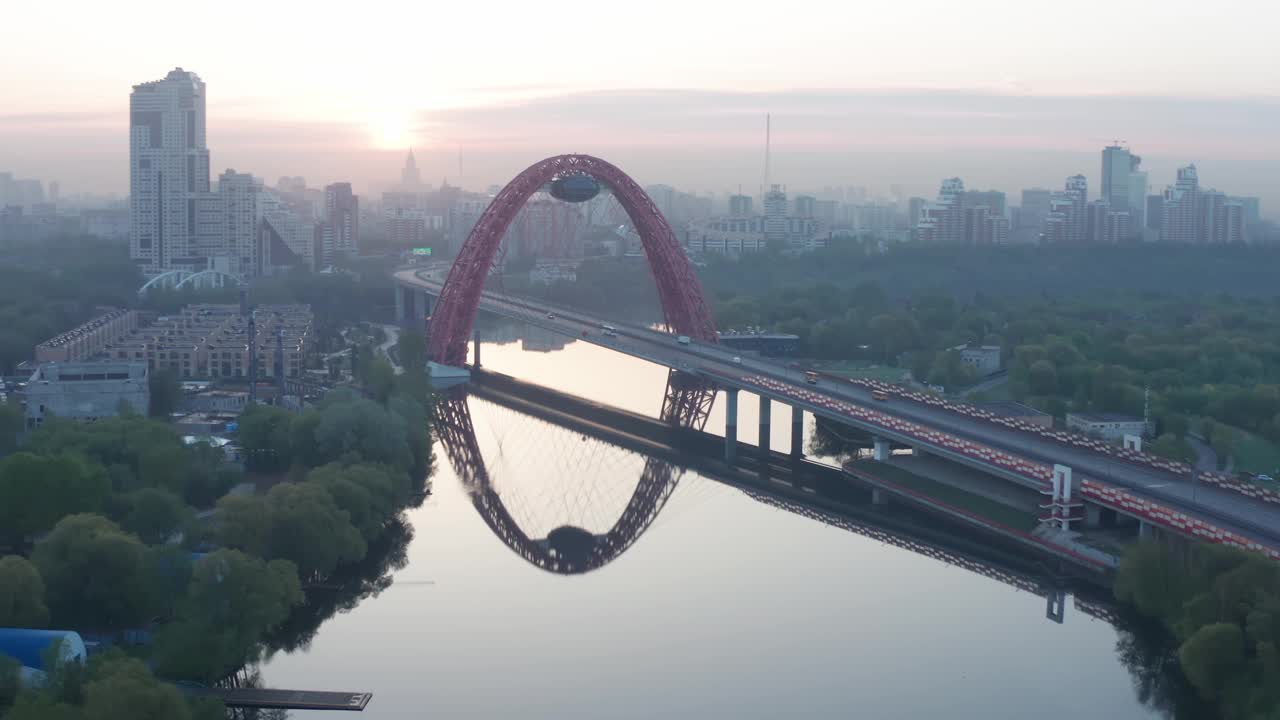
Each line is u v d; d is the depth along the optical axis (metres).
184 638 126.06
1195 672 124.88
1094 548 171.25
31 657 121.12
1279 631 121.75
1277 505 169.38
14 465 156.50
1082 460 199.00
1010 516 190.00
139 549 136.25
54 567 133.62
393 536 191.50
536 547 188.62
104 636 132.62
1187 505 168.25
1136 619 152.62
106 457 191.88
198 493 189.00
